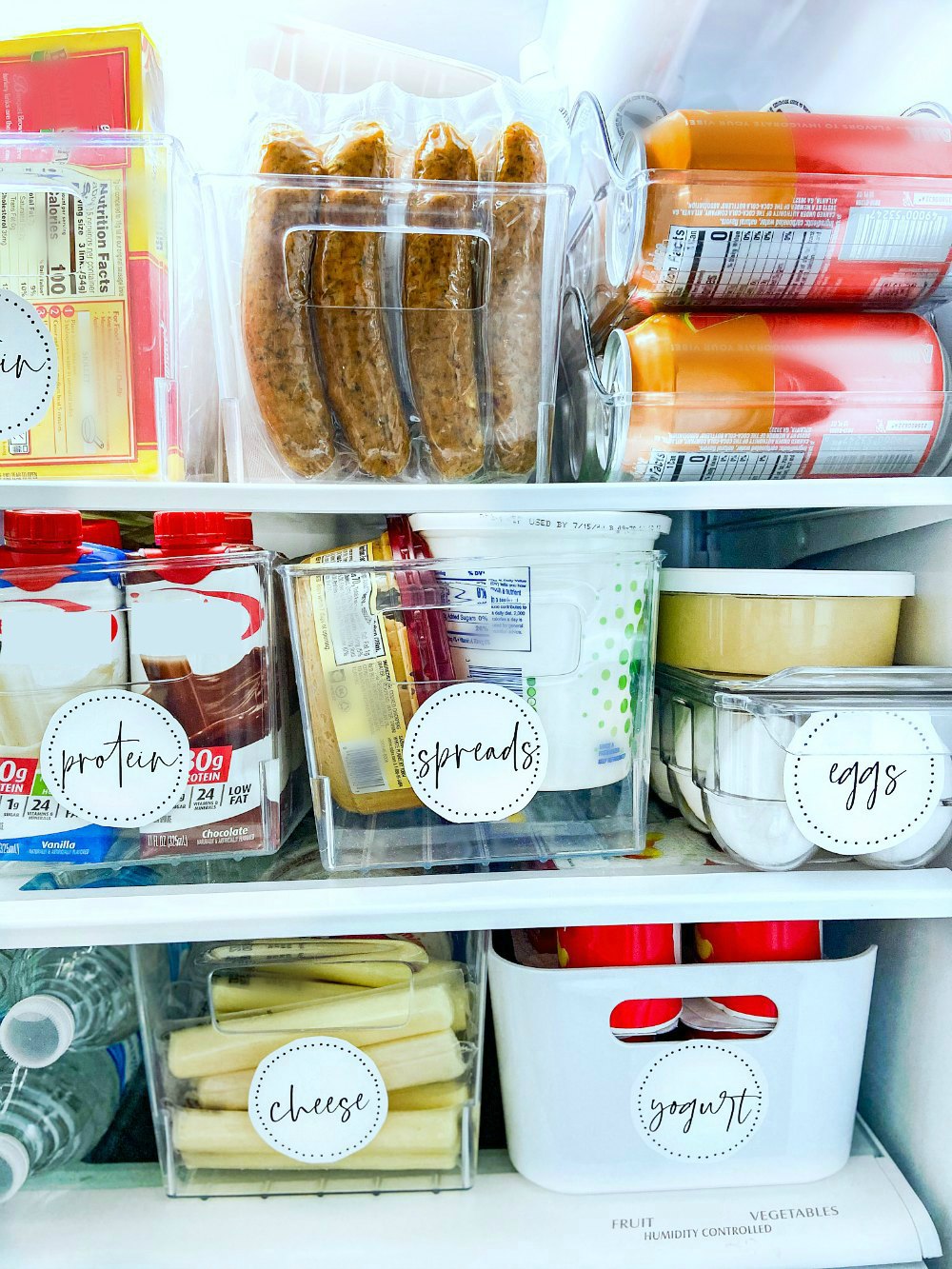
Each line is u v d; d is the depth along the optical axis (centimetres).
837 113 69
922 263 62
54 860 63
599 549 64
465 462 62
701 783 69
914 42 67
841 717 63
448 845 66
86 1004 79
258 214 58
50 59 59
